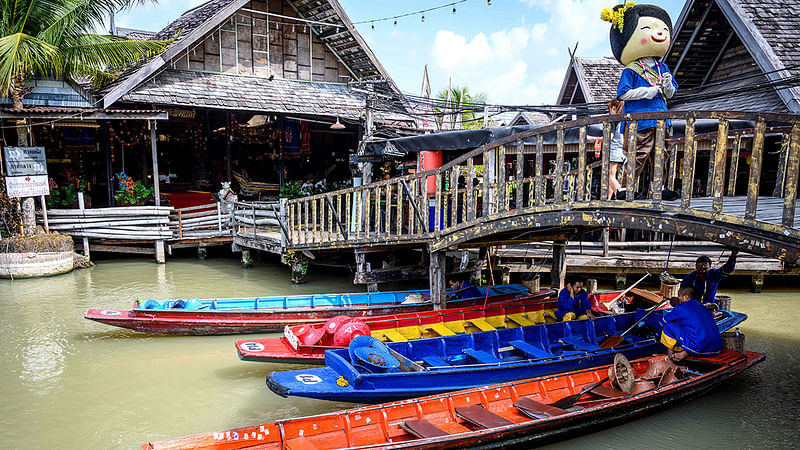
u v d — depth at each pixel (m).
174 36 18.33
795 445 6.67
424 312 10.00
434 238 9.92
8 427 6.80
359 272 11.97
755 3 15.72
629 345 8.88
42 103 15.53
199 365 8.95
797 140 5.02
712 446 6.63
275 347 8.32
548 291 12.40
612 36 7.94
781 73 13.67
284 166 22.48
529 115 25.61
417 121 20.89
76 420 7.00
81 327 10.69
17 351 9.39
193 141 21.34
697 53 17.31
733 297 13.77
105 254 18.36
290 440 5.68
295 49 19.97
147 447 5.13
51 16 15.07
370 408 6.21
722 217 5.60
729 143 13.30
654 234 15.28
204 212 17.58
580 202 7.13
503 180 8.39
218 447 5.41
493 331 8.65
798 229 5.02
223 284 14.31
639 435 6.89
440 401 6.63
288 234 14.30
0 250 14.52
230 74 18.70
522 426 6.21
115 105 16.78
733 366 8.03
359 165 16.14
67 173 18.19
